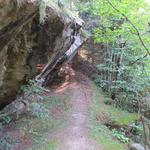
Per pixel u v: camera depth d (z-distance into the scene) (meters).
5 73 10.45
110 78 22.84
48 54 12.38
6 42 8.15
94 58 26.80
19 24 7.95
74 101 19.53
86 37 22.61
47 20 10.34
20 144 12.22
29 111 14.90
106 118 17.59
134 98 21.27
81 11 23.42
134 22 16.77
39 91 14.09
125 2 16.83
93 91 22.67
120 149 13.45
